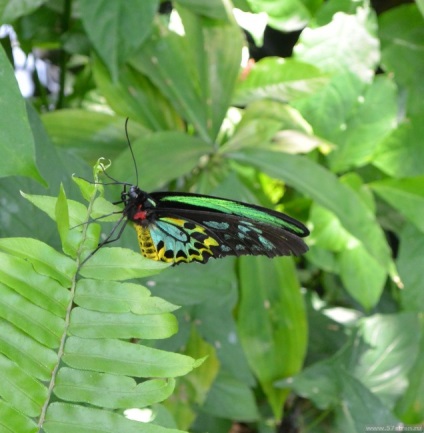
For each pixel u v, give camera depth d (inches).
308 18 29.0
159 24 27.7
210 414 30.6
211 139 27.6
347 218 27.3
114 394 20.1
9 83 19.7
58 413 20.0
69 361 20.0
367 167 32.0
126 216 22.5
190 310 27.3
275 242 22.6
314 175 27.5
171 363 20.1
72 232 20.1
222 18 26.8
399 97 31.4
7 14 25.6
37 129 23.4
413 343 31.3
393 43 31.4
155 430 20.0
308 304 33.1
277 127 27.4
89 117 27.3
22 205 23.1
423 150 31.2
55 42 29.8
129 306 20.1
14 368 19.9
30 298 19.8
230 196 27.2
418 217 30.5
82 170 23.6
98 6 25.6
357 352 31.3
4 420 19.8
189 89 27.6
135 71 28.1
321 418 31.3
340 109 29.9
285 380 28.5
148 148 26.3
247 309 28.4
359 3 29.3
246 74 28.5
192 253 23.4
